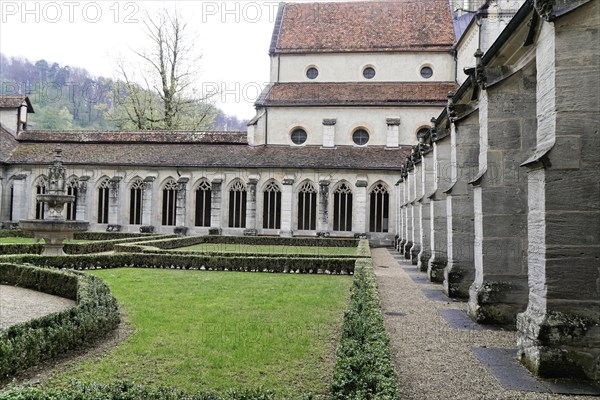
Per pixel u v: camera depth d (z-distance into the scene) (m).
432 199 17.53
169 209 40.25
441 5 44.94
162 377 6.88
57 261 19.27
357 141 40.06
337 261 19.94
